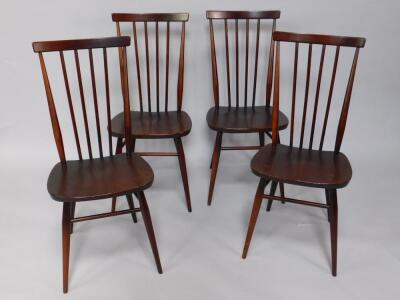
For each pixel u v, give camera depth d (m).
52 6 2.08
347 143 2.45
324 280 1.50
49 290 1.45
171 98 2.31
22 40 2.13
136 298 1.41
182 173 1.88
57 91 2.25
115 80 2.24
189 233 1.79
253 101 2.07
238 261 1.60
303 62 2.24
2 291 1.44
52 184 1.37
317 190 2.17
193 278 1.51
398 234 1.77
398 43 2.21
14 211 1.94
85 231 1.80
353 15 2.15
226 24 1.96
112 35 2.15
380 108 2.36
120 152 1.82
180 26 2.15
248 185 2.23
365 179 2.22
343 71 2.26
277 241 1.73
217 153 1.90
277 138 1.75
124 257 1.63
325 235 1.78
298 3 2.13
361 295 1.42
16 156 2.38
